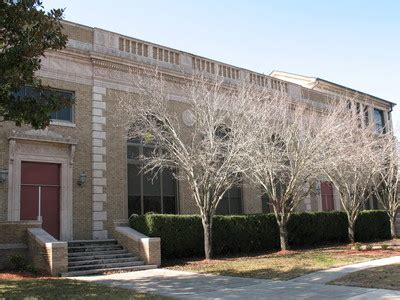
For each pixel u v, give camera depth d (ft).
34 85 38.88
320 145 68.13
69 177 64.95
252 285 40.98
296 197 75.15
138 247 59.67
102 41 71.72
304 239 83.41
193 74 74.79
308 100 101.30
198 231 66.74
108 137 69.77
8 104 36.45
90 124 68.39
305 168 67.82
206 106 65.36
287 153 68.13
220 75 85.35
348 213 84.12
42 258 50.62
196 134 67.26
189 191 78.79
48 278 46.37
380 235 101.04
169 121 64.44
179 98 78.54
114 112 70.95
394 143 90.48
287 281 42.73
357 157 74.95
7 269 50.70
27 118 36.86
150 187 74.95
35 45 36.32
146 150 75.05
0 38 37.45
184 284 42.70
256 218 75.36
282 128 71.56
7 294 35.88
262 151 67.97
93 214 66.23
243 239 72.43
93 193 66.74
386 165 92.73
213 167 62.39
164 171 77.56
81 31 69.97
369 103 119.65
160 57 78.54
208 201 62.85
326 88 112.47
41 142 62.95
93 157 67.56
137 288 40.63
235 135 64.49
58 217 64.03
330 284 39.83
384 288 36.29
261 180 72.54
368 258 58.85
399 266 48.37
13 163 60.29
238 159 62.49
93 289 38.99
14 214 59.16
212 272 50.96
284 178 75.31
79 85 68.33
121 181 70.08
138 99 71.46
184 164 62.69
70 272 50.75
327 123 73.97
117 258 58.29
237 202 88.02
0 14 35.78
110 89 71.20
